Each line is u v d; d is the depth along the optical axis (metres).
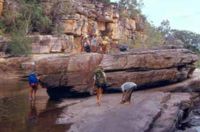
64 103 19.75
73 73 20.78
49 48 53.69
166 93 19.80
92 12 73.12
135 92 21.48
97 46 26.56
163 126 13.92
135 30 95.19
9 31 53.38
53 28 62.22
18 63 41.81
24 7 58.06
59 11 64.94
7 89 27.27
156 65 22.08
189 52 23.69
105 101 18.72
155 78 21.97
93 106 17.48
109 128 12.80
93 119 14.29
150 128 13.45
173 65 22.47
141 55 21.89
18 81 35.09
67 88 20.98
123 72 21.47
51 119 15.41
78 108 17.39
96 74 18.16
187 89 22.33
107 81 21.12
